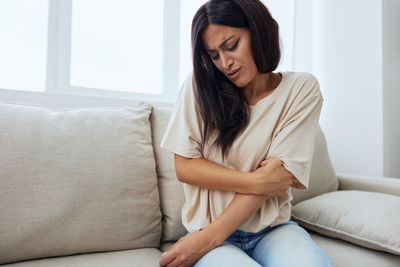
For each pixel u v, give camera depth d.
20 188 0.87
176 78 1.71
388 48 1.72
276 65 0.95
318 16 2.03
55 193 0.90
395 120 1.77
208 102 0.92
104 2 1.57
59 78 1.40
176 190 1.14
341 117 1.89
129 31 1.64
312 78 0.98
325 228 1.12
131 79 1.65
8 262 0.86
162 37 1.70
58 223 0.89
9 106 0.99
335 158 1.92
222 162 0.94
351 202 1.15
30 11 1.38
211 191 0.92
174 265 0.80
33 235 0.86
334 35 1.93
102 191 0.96
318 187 1.42
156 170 1.17
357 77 1.81
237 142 0.92
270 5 1.93
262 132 0.93
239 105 0.93
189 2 1.78
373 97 1.74
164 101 1.67
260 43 0.89
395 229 0.95
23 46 1.37
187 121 0.93
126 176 1.01
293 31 1.93
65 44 1.41
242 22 0.87
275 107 0.94
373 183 1.41
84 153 0.98
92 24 1.54
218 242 0.83
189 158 0.91
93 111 1.11
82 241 0.92
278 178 0.86
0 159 0.88
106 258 0.91
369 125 1.76
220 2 0.86
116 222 0.97
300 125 0.93
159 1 1.70
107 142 1.03
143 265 0.87
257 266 0.73
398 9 1.79
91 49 1.54
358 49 1.81
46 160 0.92
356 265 0.94
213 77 0.94
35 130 0.96
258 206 0.88
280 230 0.92
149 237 1.03
